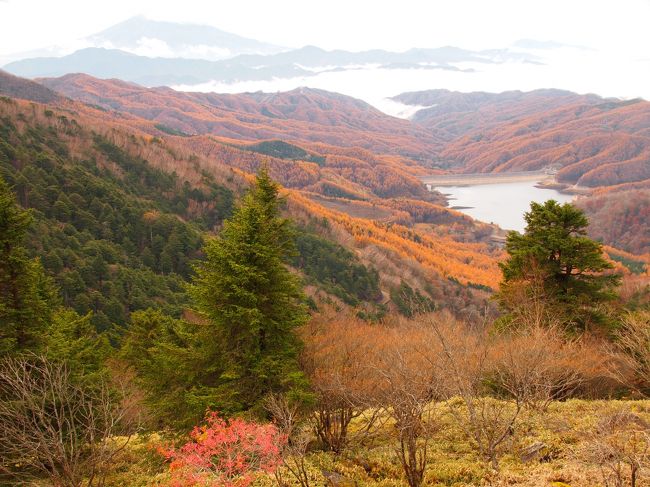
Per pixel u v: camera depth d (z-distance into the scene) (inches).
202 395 418.6
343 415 379.2
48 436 331.9
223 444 319.9
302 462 302.8
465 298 3218.5
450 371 384.5
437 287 3427.7
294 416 390.6
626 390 530.9
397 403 314.2
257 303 442.3
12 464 352.5
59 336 554.6
